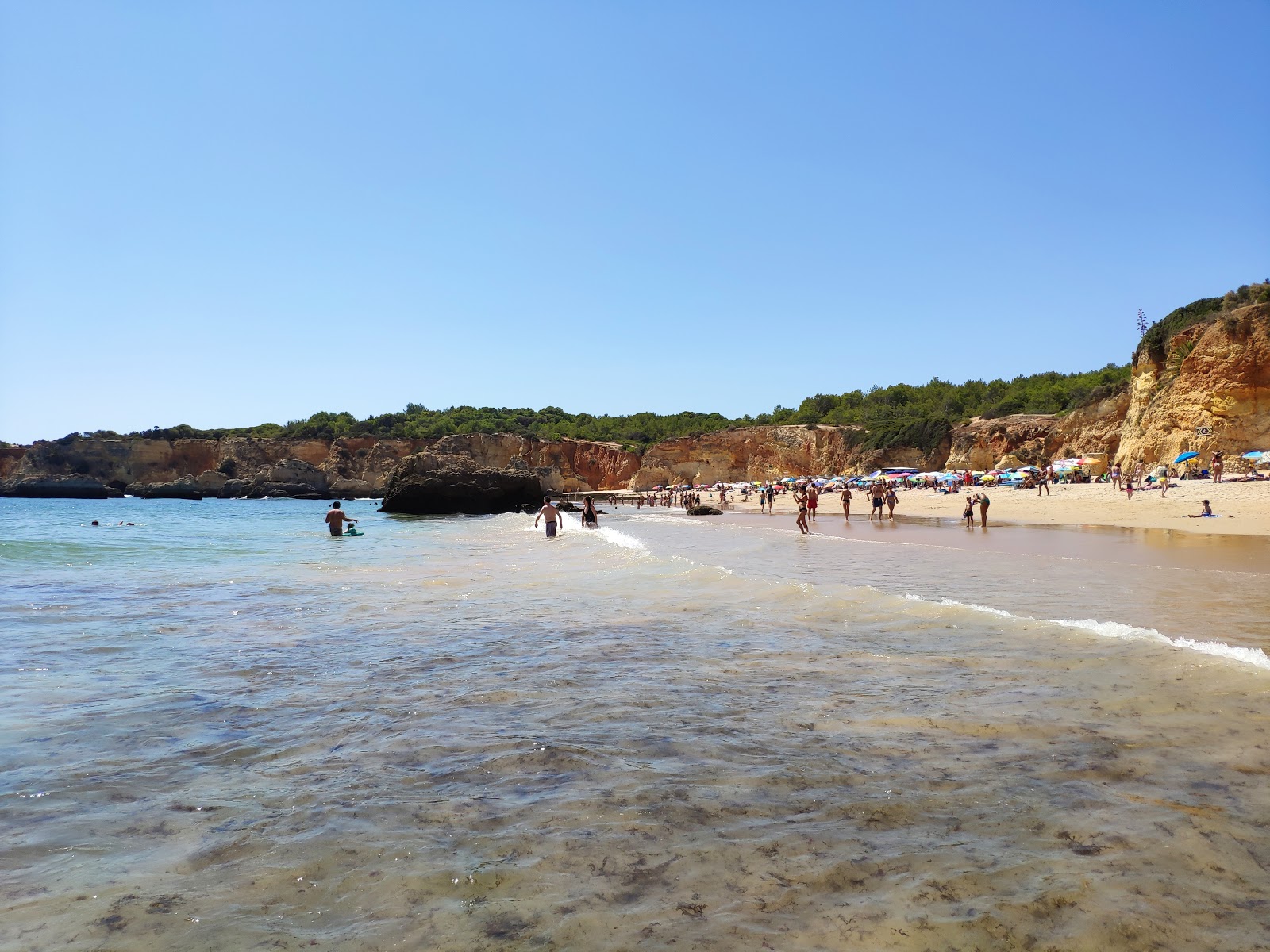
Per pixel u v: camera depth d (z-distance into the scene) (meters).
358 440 116.00
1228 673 6.05
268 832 3.60
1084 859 3.19
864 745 4.72
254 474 107.81
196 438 116.75
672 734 5.02
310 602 11.75
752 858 3.27
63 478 104.44
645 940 2.65
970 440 84.50
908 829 3.52
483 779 4.25
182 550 23.72
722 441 114.94
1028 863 3.16
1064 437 73.38
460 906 2.92
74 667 7.27
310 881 3.13
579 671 6.88
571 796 3.98
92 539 29.62
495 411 154.50
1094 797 3.84
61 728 5.30
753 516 51.03
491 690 6.25
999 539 23.98
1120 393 69.56
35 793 4.11
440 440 114.50
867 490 73.75
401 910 2.89
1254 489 37.50
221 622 9.92
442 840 3.49
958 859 3.21
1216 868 3.10
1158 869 3.10
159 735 5.15
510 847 3.40
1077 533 26.12
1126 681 5.98
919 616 9.22
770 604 10.57
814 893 2.96
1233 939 2.61
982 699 5.65
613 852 3.34
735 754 4.61
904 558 18.09
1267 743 4.55
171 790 4.15
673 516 55.84
